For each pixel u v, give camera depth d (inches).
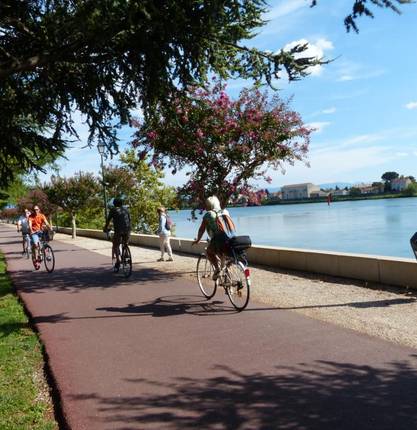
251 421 148.3
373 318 256.7
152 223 1338.6
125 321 282.2
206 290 342.0
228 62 250.4
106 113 277.4
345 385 171.0
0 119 258.7
